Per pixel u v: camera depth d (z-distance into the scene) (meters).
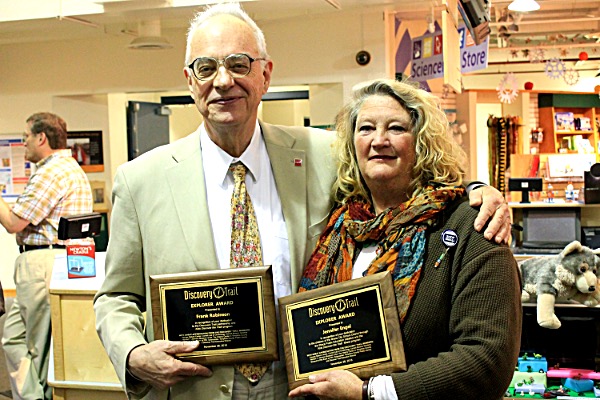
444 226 1.91
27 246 4.62
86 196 4.82
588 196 4.64
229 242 2.08
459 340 1.82
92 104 8.02
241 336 1.96
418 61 6.21
